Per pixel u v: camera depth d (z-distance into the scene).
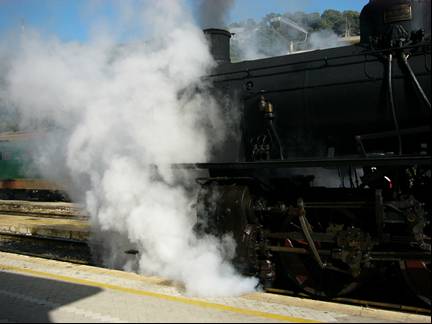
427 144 4.81
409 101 4.68
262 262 5.39
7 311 4.58
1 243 9.87
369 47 4.95
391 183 4.95
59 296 5.01
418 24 4.84
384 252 4.71
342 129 5.16
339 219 5.31
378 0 5.01
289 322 4.13
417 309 4.61
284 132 5.54
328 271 5.30
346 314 4.38
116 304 4.70
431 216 4.77
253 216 5.44
